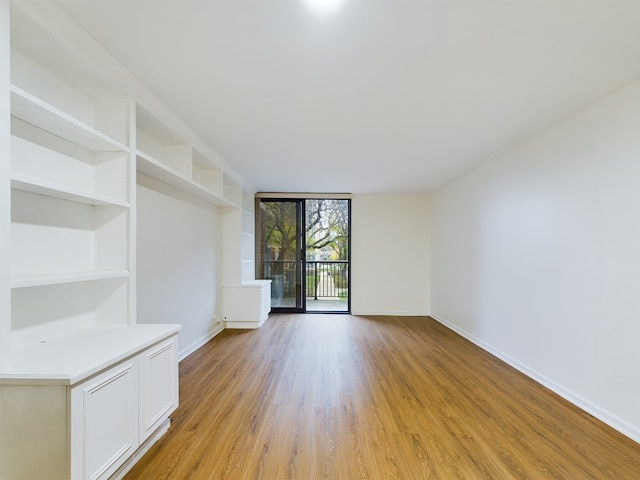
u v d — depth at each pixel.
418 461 1.69
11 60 1.48
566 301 2.41
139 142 2.49
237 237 4.58
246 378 2.78
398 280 5.59
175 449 1.78
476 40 1.53
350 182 4.71
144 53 1.67
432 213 5.47
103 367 1.34
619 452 1.77
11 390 1.22
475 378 2.79
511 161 3.15
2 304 1.20
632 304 1.91
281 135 2.82
